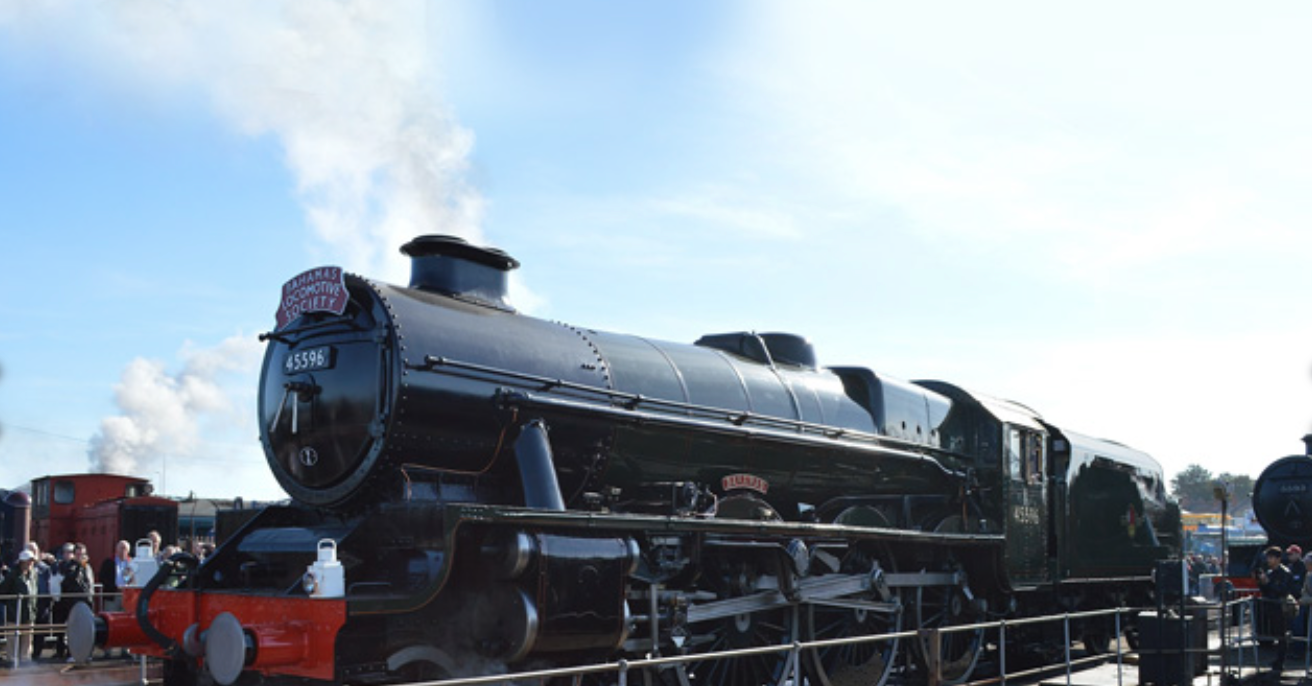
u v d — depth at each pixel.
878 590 10.91
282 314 8.62
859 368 12.70
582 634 7.55
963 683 11.66
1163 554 17.62
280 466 8.61
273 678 7.51
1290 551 15.88
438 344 8.13
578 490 9.02
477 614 7.48
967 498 13.07
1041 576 14.14
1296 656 16.84
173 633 7.87
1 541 25.42
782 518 11.39
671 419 9.55
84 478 28.48
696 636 9.05
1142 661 13.00
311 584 6.84
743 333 11.80
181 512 32.72
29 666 14.30
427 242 8.96
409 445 7.90
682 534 8.74
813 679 10.21
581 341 9.47
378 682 7.14
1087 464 16.36
